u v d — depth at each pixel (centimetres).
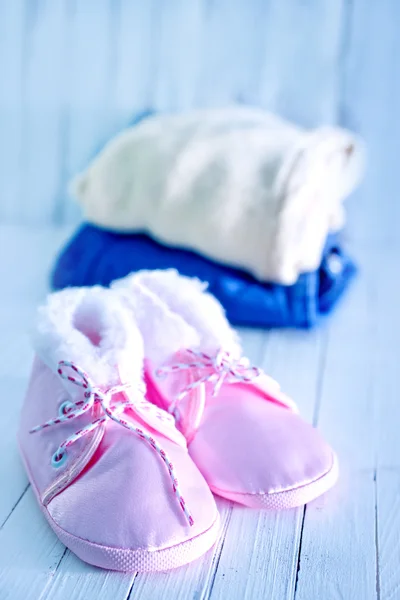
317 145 138
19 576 71
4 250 173
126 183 143
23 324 134
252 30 171
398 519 81
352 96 174
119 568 70
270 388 92
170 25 172
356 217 186
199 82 176
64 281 146
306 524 80
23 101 181
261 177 133
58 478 77
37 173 187
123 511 72
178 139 143
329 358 126
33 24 174
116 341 83
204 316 91
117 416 79
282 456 82
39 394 86
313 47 171
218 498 84
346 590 70
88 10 172
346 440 99
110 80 178
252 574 72
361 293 161
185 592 69
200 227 134
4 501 83
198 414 87
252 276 137
